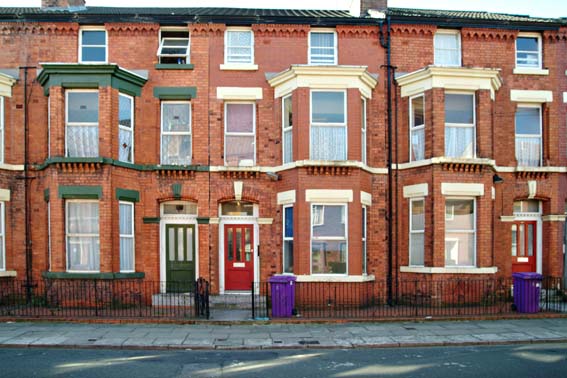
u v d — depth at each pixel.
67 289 13.95
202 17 15.54
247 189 15.35
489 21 15.99
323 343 10.30
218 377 8.00
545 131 16.36
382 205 15.43
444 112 14.83
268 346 10.10
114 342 10.30
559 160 16.28
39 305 14.24
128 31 15.58
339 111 14.76
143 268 14.94
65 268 14.12
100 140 14.14
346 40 15.83
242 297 14.71
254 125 15.78
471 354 9.55
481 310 13.69
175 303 14.55
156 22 15.57
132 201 14.88
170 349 10.02
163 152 15.62
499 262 15.81
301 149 14.38
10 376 8.02
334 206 14.59
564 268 16.06
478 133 14.92
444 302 14.41
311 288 14.07
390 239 15.26
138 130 15.20
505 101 16.14
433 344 10.33
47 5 16.95
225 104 15.82
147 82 15.41
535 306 13.45
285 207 15.00
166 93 15.41
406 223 15.37
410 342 10.34
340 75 14.55
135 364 8.79
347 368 8.54
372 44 15.83
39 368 8.49
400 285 15.23
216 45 15.70
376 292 15.14
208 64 15.61
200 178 15.32
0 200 14.66
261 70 15.68
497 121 16.06
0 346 10.10
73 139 14.43
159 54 15.41
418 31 15.91
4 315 12.69
